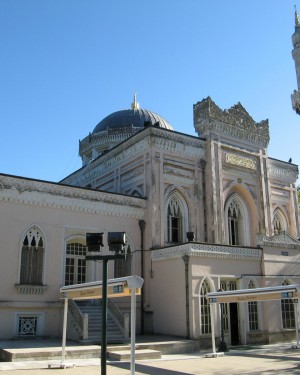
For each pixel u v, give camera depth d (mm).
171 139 28188
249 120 32438
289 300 27109
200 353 20797
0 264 21828
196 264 23391
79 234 24719
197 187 28781
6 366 15234
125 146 29891
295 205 34781
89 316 22484
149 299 25438
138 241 26516
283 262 27391
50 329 22469
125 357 17609
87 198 25203
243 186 30875
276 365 16609
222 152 30156
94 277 24828
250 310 25250
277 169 34188
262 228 31078
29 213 23234
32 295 22422
